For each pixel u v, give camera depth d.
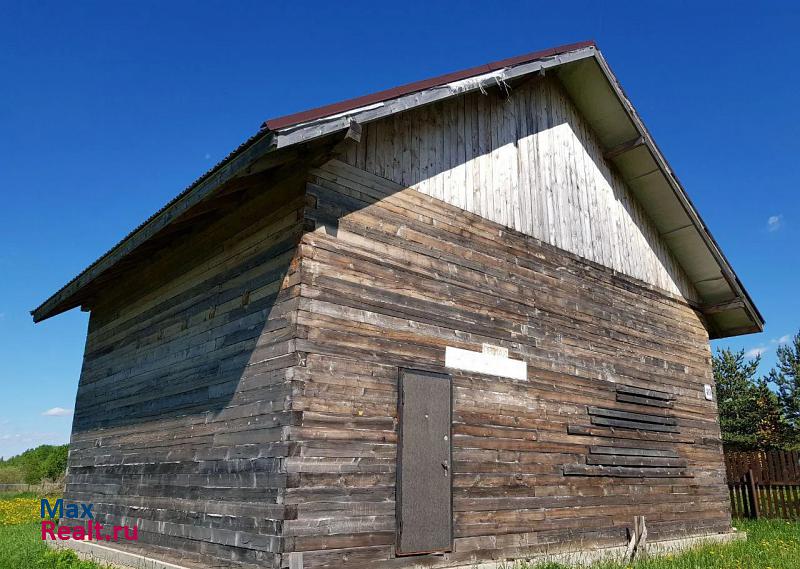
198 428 7.27
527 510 7.82
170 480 7.57
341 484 6.03
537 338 8.71
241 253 7.32
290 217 6.62
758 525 13.56
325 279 6.43
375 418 6.46
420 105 6.98
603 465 9.13
